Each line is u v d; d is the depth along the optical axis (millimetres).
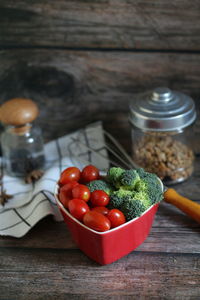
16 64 1048
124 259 764
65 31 997
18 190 973
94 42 1006
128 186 743
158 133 889
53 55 1032
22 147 1021
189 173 965
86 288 708
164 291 694
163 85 1044
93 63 1033
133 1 943
